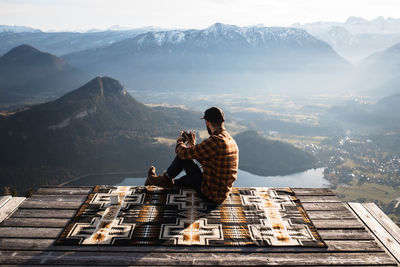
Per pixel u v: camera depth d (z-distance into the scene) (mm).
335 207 4969
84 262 3543
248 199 5117
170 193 5230
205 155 4438
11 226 4211
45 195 5137
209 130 4742
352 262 3670
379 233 4355
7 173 163750
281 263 3615
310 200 5180
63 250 3732
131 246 3844
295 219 4539
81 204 4848
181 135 5020
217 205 4867
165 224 4309
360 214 4875
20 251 3709
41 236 3996
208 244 3898
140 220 4395
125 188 5434
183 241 3943
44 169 171750
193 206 4809
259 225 4352
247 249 3854
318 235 4164
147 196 5121
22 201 5004
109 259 3604
